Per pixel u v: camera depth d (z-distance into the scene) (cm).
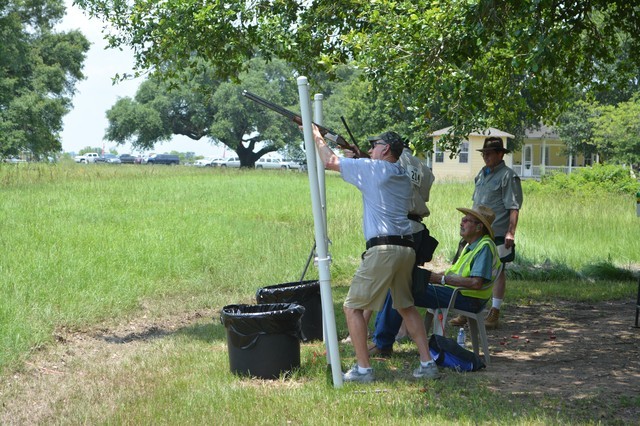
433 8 926
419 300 781
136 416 604
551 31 891
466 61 991
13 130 4900
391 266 666
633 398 629
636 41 1108
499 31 904
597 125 4562
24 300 984
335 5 1172
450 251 1659
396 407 611
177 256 1380
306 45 1207
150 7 1162
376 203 669
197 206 2420
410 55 952
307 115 684
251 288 1234
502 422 564
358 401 626
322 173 780
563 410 600
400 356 790
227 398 645
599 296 1213
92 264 1248
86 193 2731
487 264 761
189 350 839
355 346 690
